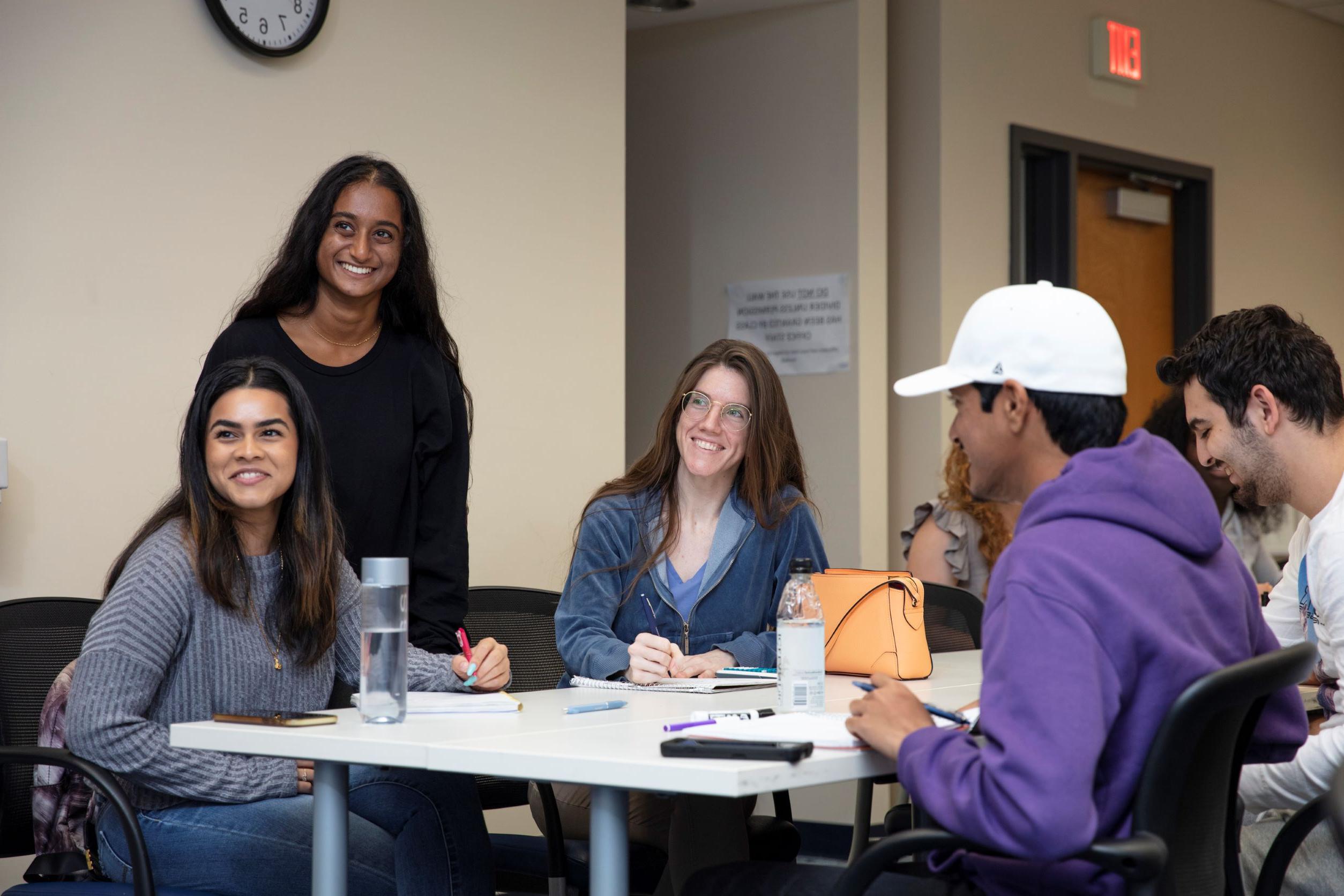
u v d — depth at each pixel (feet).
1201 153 19.04
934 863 4.82
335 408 8.39
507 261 12.16
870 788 8.90
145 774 6.28
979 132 16.06
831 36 15.43
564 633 7.82
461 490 8.98
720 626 8.02
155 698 6.60
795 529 8.25
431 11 11.62
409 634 8.51
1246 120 19.81
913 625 7.16
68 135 9.44
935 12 15.66
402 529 8.73
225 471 6.57
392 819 6.82
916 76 15.84
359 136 11.12
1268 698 5.32
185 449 6.72
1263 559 12.51
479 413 11.89
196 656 6.62
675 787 4.50
